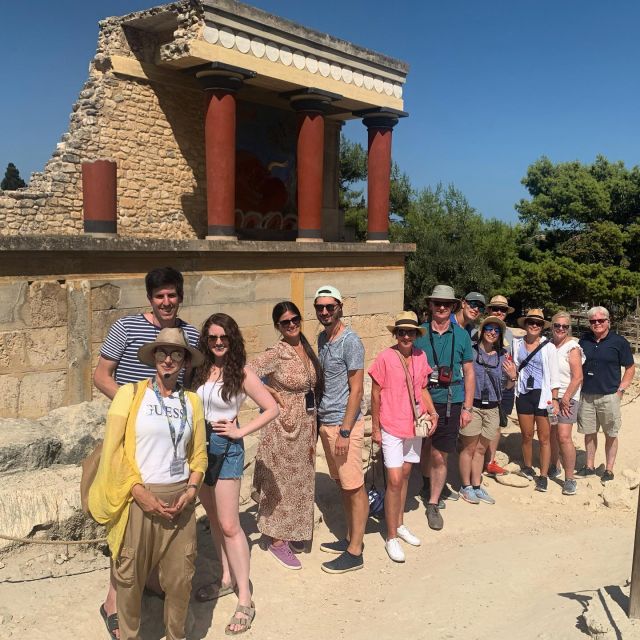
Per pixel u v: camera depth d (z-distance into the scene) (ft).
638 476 22.41
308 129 43.14
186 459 11.09
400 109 49.29
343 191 94.48
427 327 18.52
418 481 21.42
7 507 13.25
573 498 21.20
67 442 16.84
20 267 25.48
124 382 12.79
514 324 107.04
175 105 43.21
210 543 15.26
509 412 22.74
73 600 12.43
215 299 34.94
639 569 10.94
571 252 104.63
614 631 10.60
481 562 16.02
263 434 14.98
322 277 42.16
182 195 44.14
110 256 28.68
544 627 11.93
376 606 14.10
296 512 14.83
